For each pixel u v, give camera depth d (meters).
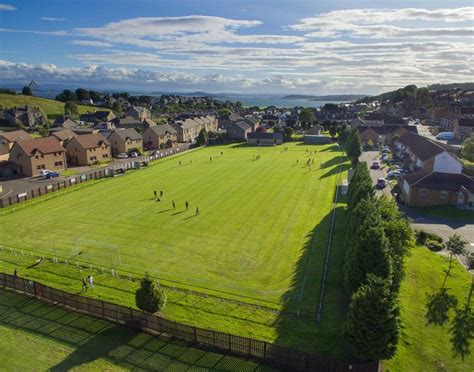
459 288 37.31
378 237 32.03
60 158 99.06
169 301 35.50
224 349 28.67
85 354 28.22
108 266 43.00
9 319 32.81
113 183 82.62
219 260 44.34
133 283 39.09
